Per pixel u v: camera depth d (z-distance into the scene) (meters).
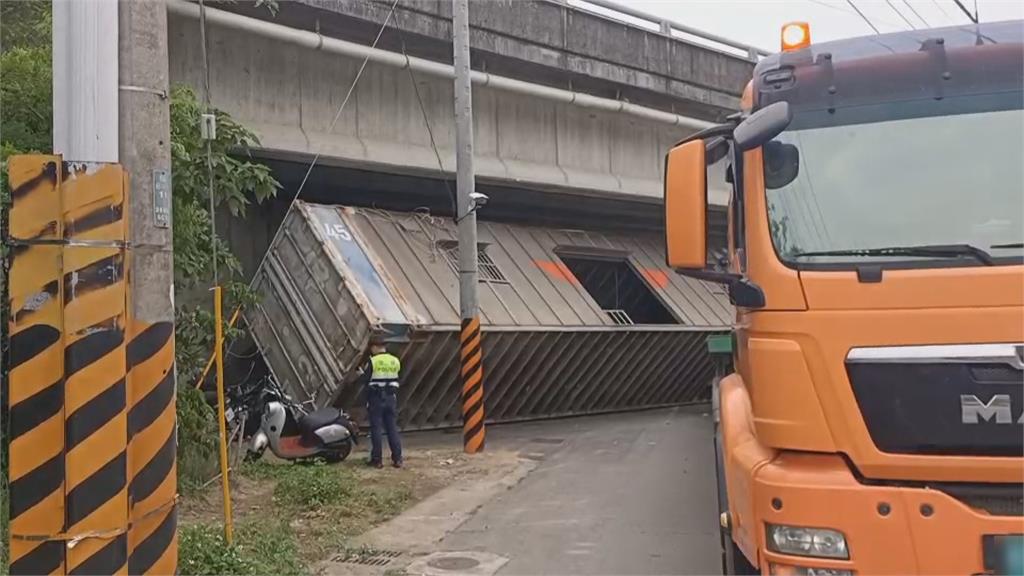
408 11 13.83
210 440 8.76
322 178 14.66
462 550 7.04
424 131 14.68
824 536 3.81
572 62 16.45
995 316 3.78
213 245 6.94
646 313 18.58
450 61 15.02
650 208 18.94
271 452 10.92
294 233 12.99
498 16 15.20
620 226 19.80
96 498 3.71
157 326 4.11
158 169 4.16
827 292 3.98
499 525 7.91
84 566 3.67
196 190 8.21
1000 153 4.09
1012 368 3.73
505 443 12.95
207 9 11.83
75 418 3.68
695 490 9.48
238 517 7.81
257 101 12.64
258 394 11.28
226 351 12.19
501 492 9.41
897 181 4.14
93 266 3.73
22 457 3.68
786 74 4.47
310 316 12.59
